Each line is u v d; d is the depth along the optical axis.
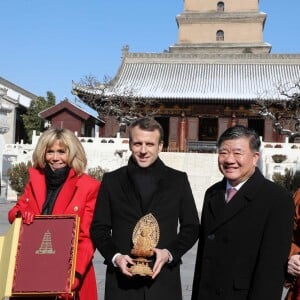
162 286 1.96
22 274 1.83
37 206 2.11
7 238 1.91
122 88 21.11
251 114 20.73
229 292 1.81
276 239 1.77
